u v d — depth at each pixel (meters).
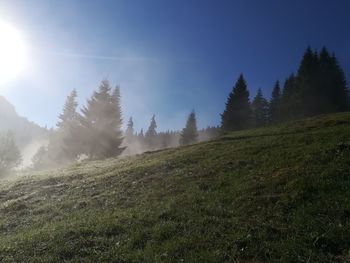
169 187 21.64
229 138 39.84
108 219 15.96
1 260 12.44
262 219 14.18
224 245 12.17
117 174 28.12
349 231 11.80
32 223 18.44
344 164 18.66
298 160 21.45
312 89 80.00
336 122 37.53
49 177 32.06
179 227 14.14
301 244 11.48
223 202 17.08
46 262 11.95
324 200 14.66
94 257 12.06
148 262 11.34
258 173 20.69
